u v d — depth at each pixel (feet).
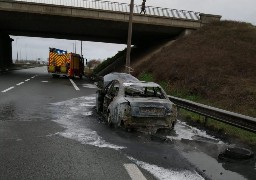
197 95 60.85
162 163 20.43
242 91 52.90
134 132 29.14
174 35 138.62
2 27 156.56
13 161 19.62
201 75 68.18
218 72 68.33
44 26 140.56
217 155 23.06
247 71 67.15
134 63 125.90
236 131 32.45
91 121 33.88
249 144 27.86
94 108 43.88
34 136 26.23
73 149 22.88
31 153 21.45
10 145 23.24
